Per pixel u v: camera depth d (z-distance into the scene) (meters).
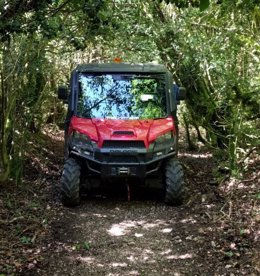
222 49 7.99
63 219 5.53
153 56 8.78
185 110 9.83
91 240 4.94
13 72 6.16
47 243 4.82
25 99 7.04
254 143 6.92
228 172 7.13
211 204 5.94
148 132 5.97
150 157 5.92
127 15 8.08
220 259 4.39
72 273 4.21
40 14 4.40
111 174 5.91
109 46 8.86
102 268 4.32
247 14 7.43
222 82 8.16
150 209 5.89
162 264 4.39
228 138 7.79
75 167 5.96
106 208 5.94
